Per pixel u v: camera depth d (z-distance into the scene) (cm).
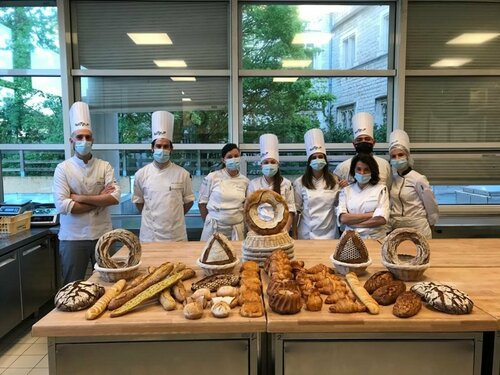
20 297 277
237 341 126
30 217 317
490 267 182
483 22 369
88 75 357
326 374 128
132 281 148
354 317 124
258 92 367
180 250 213
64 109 355
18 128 362
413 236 162
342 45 368
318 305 129
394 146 283
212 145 369
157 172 288
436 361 128
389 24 369
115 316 125
